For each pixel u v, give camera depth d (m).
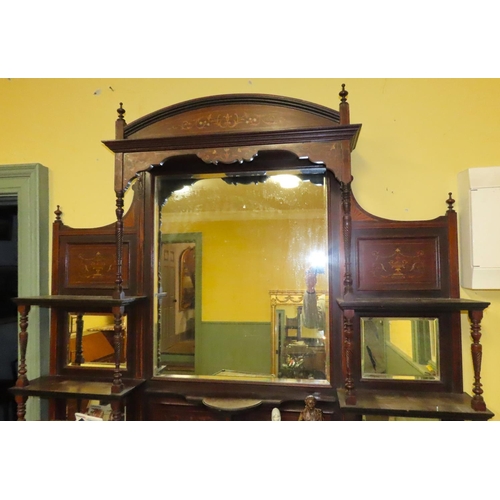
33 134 1.20
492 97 1.00
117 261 0.97
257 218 1.07
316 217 1.04
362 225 1.01
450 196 0.99
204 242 1.10
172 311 1.09
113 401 0.97
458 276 0.97
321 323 1.02
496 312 0.96
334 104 1.06
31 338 1.12
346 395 0.86
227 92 1.11
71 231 1.14
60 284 1.14
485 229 0.91
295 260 1.05
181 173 1.08
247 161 0.97
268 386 1.02
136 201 1.11
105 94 1.17
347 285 0.89
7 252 1.34
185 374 1.07
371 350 0.98
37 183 1.15
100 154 1.17
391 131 1.03
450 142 1.01
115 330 0.97
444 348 0.96
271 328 1.05
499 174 0.91
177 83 1.13
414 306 0.85
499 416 0.95
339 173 0.86
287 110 0.89
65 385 1.03
